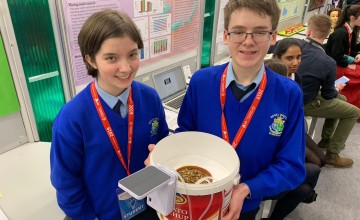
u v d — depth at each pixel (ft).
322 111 7.75
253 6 2.51
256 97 2.89
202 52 7.23
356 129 10.04
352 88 9.98
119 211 3.30
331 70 7.13
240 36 2.65
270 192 2.85
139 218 3.40
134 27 2.68
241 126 2.94
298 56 6.32
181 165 2.67
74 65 4.32
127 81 2.75
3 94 3.78
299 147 2.93
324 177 7.59
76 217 3.10
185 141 2.74
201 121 3.19
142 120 3.21
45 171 3.73
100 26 2.53
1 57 3.62
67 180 2.93
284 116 2.88
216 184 2.14
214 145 2.68
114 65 2.63
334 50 9.98
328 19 7.27
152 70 5.67
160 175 1.96
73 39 4.16
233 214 2.54
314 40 7.36
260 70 2.91
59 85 4.35
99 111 2.90
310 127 8.34
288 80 2.99
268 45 2.70
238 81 2.96
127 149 3.14
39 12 3.76
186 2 5.83
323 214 6.35
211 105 3.10
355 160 8.35
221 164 2.65
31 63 3.92
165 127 3.62
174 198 2.06
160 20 5.40
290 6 11.59
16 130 4.11
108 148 2.97
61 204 3.03
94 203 3.24
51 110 4.40
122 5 4.58
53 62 4.16
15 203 3.27
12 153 4.05
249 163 3.01
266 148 2.96
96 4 4.22
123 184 1.83
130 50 2.66
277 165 2.94
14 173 3.68
